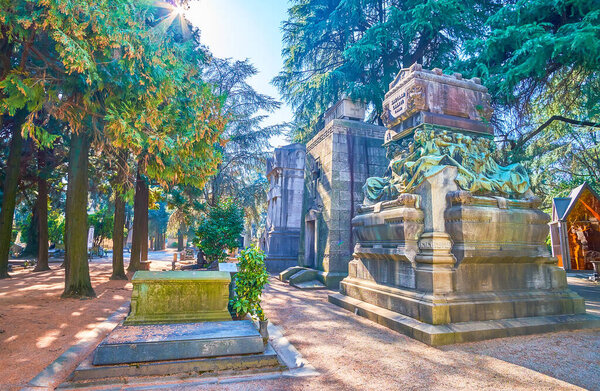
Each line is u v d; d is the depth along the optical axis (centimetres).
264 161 2442
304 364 461
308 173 1650
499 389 387
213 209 1428
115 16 577
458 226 656
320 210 1448
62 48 555
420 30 1473
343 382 405
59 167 1992
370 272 854
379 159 1445
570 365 463
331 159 1378
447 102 844
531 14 1011
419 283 663
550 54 916
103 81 682
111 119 622
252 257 550
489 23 1095
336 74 1712
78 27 545
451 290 628
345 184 1374
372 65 1839
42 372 407
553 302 688
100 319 709
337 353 514
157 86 687
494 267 677
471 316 611
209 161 803
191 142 712
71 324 657
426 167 740
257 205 2641
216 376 412
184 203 2098
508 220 689
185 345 425
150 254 4822
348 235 1348
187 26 1309
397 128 934
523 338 592
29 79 582
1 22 543
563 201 1989
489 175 775
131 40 611
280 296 1088
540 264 722
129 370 396
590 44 803
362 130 1443
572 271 1845
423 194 723
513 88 1143
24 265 2052
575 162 2294
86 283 999
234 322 527
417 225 713
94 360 394
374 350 529
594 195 1855
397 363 470
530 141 1867
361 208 927
